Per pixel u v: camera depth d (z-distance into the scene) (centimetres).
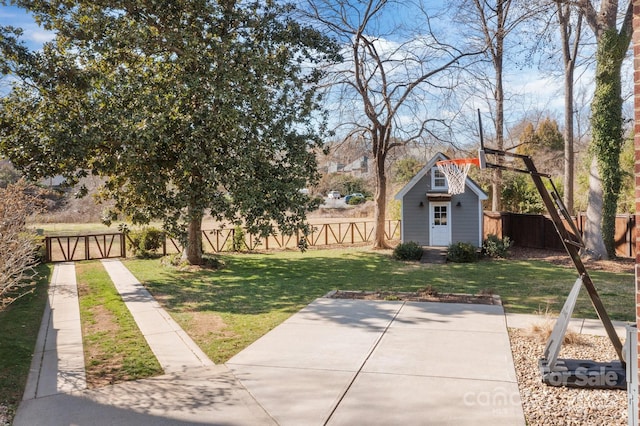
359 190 4966
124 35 1205
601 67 1678
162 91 1264
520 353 658
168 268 1567
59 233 2631
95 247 2233
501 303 992
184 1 1266
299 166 1381
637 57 342
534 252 1997
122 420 461
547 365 561
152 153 1211
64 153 1150
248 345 711
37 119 1204
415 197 2167
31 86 1178
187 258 1584
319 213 4450
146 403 500
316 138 1445
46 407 493
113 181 1403
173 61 1343
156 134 1183
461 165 1627
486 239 1978
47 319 887
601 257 1725
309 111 1458
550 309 941
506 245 1873
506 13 1911
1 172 1533
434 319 852
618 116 1684
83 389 542
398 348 682
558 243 2020
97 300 1059
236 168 1263
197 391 532
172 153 1302
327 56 1533
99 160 1309
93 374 592
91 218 3228
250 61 1286
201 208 1326
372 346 694
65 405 498
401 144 2122
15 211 701
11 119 1206
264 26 1391
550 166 3453
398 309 937
